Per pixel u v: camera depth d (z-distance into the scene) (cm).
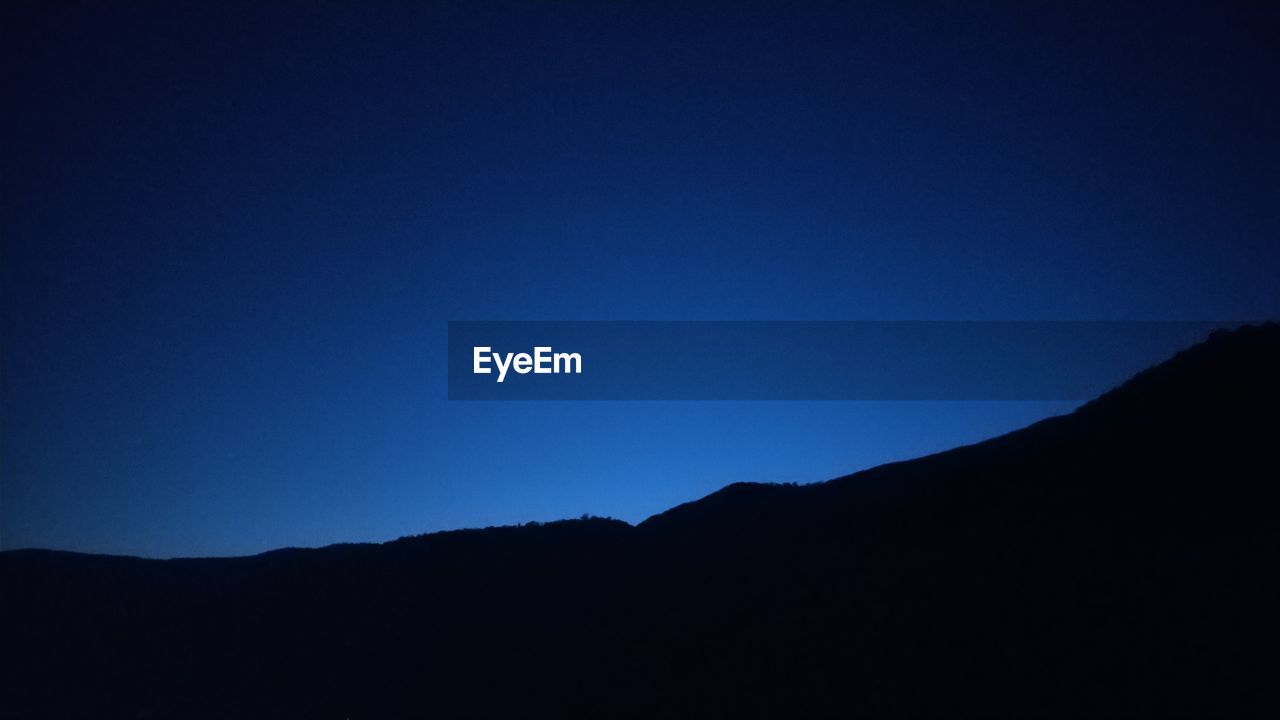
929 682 1195
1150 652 1112
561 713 1380
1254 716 956
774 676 1328
